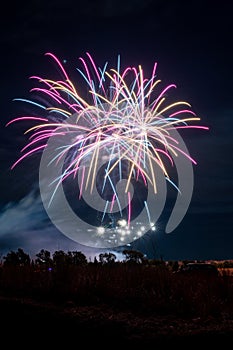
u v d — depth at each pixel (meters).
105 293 9.80
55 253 15.21
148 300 9.30
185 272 13.24
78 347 7.20
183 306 8.96
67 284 10.16
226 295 10.27
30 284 10.53
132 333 7.55
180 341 7.19
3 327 7.81
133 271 11.32
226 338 7.27
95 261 13.49
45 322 7.95
